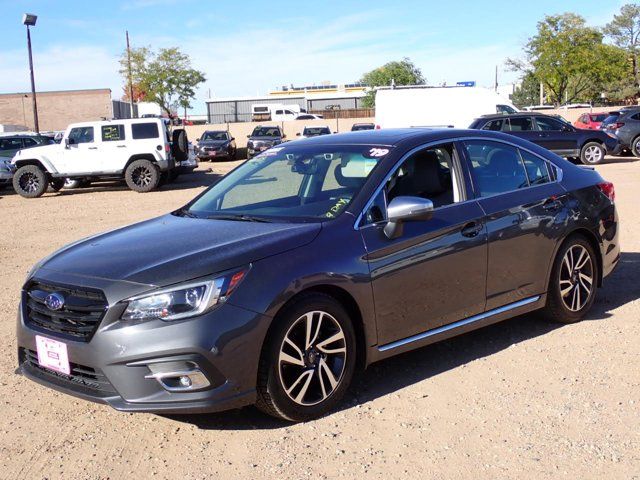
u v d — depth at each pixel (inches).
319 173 183.8
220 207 187.8
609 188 225.5
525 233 193.6
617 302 236.8
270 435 147.8
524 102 2965.1
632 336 201.6
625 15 2426.2
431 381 174.2
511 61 1934.1
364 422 152.6
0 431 154.1
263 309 142.9
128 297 138.9
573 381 170.9
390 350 167.5
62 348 145.9
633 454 135.5
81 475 134.1
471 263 180.5
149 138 762.8
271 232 157.9
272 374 145.5
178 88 1936.5
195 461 137.9
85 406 166.9
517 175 202.1
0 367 194.2
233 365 140.1
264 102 2637.8
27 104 2054.6
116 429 153.8
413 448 140.3
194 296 138.6
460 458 135.8
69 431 153.5
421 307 171.6
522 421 150.6
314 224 161.6
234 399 141.6
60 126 2062.0
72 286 146.2
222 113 2640.3
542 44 1852.9
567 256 208.5
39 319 153.7
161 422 156.4
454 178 187.0
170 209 591.5
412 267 167.8
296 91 2923.2
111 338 137.9
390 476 130.0
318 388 154.8
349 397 166.4
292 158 196.7
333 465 134.5
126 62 1908.2
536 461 133.7
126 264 148.9
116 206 630.5
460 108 1042.1
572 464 132.3
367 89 2689.5
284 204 178.5
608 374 174.6
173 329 136.3
